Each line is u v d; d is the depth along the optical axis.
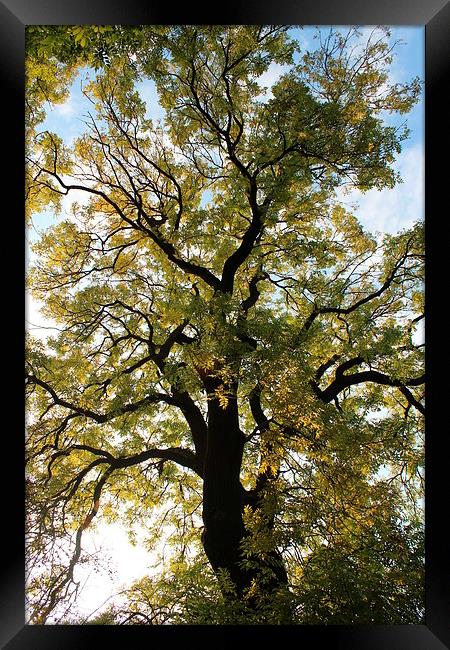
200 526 9.86
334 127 7.61
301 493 6.66
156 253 8.86
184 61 7.38
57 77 7.71
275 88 7.73
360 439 6.89
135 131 8.55
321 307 8.38
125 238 9.20
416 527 6.13
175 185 8.63
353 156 7.83
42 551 7.30
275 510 6.16
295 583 6.47
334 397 8.32
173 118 8.38
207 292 8.44
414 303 8.42
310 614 4.88
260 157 7.66
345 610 4.91
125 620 5.84
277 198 7.68
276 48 7.43
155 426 9.68
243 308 7.73
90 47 6.02
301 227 8.91
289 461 6.78
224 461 7.33
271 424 7.18
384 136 7.66
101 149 8.82
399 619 4.82
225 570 6.08
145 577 7.79
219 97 7.83
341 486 6.55
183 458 8.50
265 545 5.92
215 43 7.58
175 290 8.07
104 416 8.42
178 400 8.46
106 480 9.50
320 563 5.60
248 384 6.73
